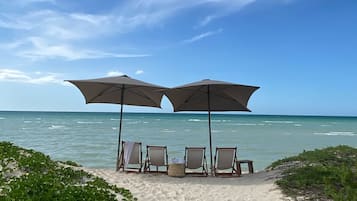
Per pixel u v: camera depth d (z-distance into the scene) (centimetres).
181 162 1008
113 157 1820
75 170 813
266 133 3975
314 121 9588
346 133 4166
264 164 1652
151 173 1020
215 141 2828
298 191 738
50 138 2919
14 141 2630
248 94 1057
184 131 4144
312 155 1176
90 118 9469
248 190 802
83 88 1097
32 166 705
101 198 593
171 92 1083
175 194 752
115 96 1170
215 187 841
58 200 529
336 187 747
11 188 542
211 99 1123
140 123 6450
